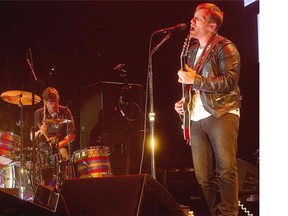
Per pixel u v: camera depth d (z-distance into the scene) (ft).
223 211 10.32
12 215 8.10
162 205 8.42
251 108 22.91
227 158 10.41
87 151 17.81
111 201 8.27
